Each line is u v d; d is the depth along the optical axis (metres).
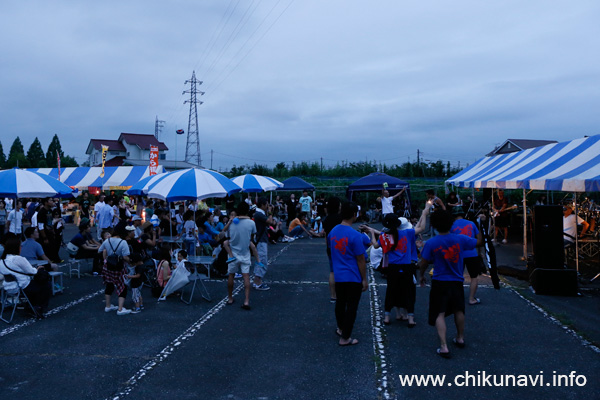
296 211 19.31
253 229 6.84
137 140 50.69
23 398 3.88
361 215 23.41
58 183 9.43
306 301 7.24
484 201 15.30
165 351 5.02
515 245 13.71
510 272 9.12
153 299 7.53
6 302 6.51
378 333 5.56
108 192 26.33
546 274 7.41
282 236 15.59
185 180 8.59
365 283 5.09
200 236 10.66
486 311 6.46
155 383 4.17
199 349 5.07
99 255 9.64
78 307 7.02
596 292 7.62
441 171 44.66
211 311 6.71
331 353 4.89
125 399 3.85
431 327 5.77
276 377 4.29
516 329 5.63
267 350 5.01
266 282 8.76
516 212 17.08
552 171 8.65
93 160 52.16
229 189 9.10
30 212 14.47
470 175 13.98
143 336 5.55
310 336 5.48
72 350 5.06
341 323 5.37
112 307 6.84
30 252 7.71
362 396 3.87
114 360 4.75
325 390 3.99
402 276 5.80
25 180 8.63
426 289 8.01
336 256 5.20
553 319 6.03
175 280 7.25
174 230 12.77
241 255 6.83
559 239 7.42
